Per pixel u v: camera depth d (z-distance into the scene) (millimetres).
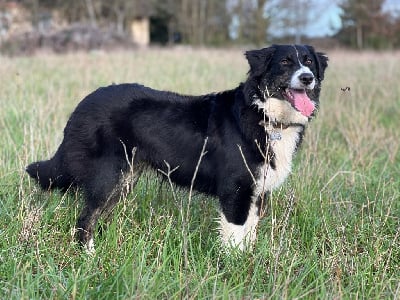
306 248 4316
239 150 4184
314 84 4277
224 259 4004
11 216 4328
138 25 47406
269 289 3480
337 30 42031
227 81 13492
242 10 44281
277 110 4289
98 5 40438
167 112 4391
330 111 9281
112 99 4383
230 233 4309
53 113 7836
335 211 5016
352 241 4441
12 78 10992
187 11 46812
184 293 3373
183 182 4543
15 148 5809
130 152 4379
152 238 4211
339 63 19844
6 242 4016
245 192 4273
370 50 33375
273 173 4297
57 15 39656
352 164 6395
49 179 4594
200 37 46156
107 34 29469
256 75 4336
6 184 5105
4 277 3566
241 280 3656
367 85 12375
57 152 4570
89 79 12227
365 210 5105
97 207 4414
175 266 3689
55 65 15914
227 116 4293
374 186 5715
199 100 4469
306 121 4422
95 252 3949
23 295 3117
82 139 4375
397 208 5141
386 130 8398
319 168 5816
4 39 26000
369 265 3910
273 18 43031
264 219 4691
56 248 4145
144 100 4418
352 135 7586
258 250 4148
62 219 4527
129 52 24797
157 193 4953
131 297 3105
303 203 5000
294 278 3656
